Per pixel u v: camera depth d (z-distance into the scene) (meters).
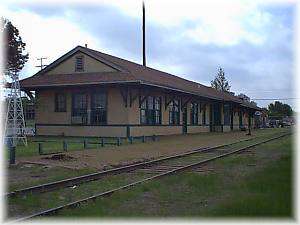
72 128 31.20
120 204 8.84
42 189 10.23
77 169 13.95
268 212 7.05
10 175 12.66
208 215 7.33
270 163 14.21
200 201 9.05
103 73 30.30
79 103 31.11
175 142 26.70
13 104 23.66
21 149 20.03
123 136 29.45
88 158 16.94
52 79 31.16
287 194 8.09
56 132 31.78
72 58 31.92
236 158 16.72
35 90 32.31
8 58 29.81
